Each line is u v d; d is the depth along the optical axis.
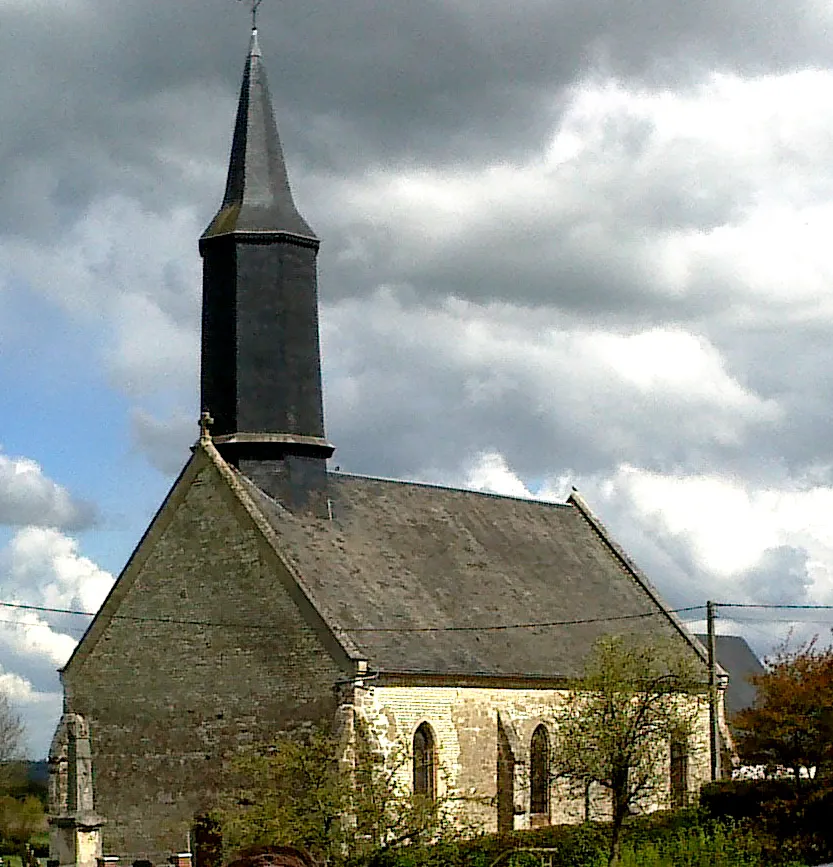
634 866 40.62
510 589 49.81
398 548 47.00
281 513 43.88
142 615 44.59
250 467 44.19
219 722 42.25
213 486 43.56
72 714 45.22
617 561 57.53
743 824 46.28
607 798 48.97
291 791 35.53
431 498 51.44
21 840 62.66
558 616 50.47
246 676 41.84
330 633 40.06
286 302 44.78
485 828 43.75
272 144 46.12
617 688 43.28
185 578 43.78
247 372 44.28
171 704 43.44
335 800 32.62
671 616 56.28
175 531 44.28
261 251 44.66
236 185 45.75
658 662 50.72
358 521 46.72
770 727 48.47
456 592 47.06
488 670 44.12
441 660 42.69
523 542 53.75
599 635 51.22
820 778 47.06
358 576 43.72
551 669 47.06
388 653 41.06
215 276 44.91
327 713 39.88
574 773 43.50
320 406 45.44
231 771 41.75
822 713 48.03
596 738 42.75
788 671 48.94
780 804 46.28
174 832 42.78
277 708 40.97
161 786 43.28
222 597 42.78
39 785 74.75
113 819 44.12
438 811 35.88
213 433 44.53
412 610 44.06
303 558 42.53
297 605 40.97
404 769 40.78
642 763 45.81
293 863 10.43
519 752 44.34
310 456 45.09
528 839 41.81
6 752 75.75
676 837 45.38
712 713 51.56
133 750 44.09
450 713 42.69
